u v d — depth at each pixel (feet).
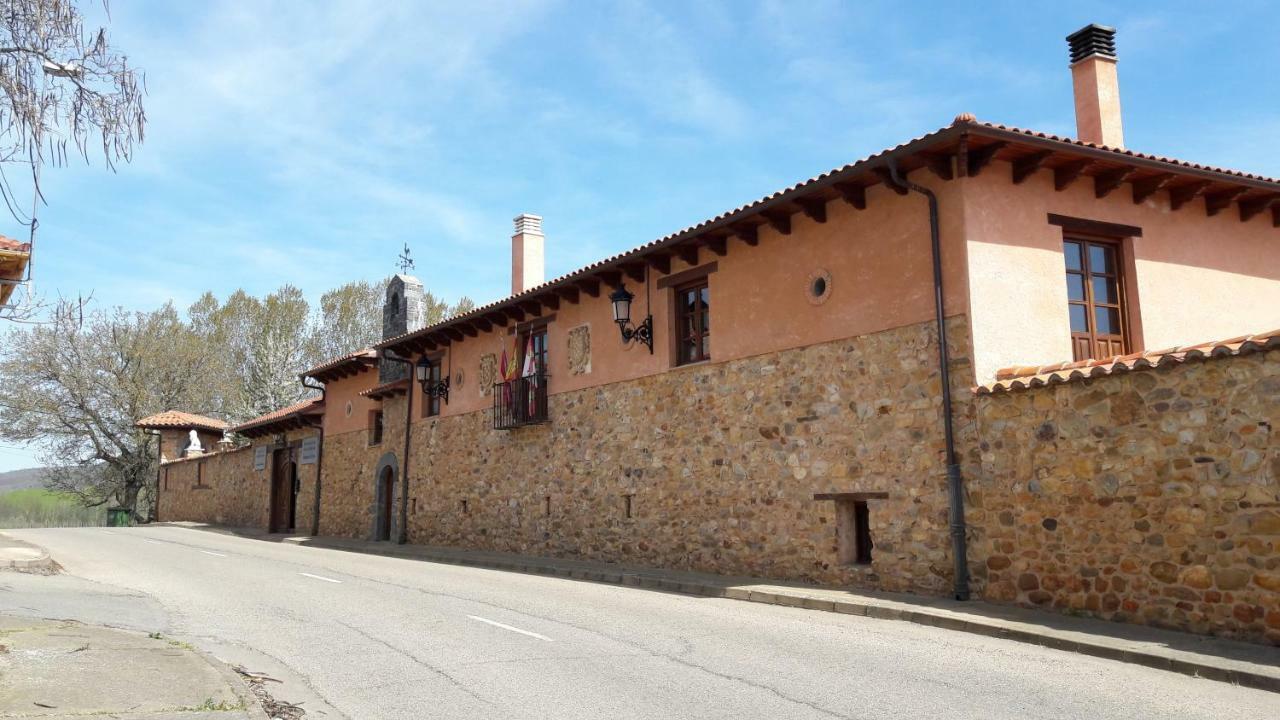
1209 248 40.83
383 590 39.60
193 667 21.42
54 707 17.30
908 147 34.06
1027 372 32.37
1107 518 28.73
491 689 20.92
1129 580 27.89
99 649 23.24
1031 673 22.44
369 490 84.17
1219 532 25.53
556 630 28.94
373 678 22.08
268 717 17.53
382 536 80.59
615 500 52.54
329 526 90.89
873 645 26.25
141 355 141.08
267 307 155.74
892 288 37.42
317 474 94.79
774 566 41.73
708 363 46.75
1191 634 25.81
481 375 67.67
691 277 48.39
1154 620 27.02
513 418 61.26
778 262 43.09
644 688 20.95
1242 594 24.81
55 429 134.31
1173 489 26.84
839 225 40.09
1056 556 30.27
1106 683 21.36
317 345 151.43
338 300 154.71
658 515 49.08
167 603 34.94
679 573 45.32
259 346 148.77
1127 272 38.32
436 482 72.49
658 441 49.70
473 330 68.28
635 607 34.42
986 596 32.65
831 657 24.47
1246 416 25.12
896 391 36.86
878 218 38.32
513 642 26.78
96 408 137.90
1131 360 28.32
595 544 53.72
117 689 18.94
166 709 17.53
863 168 36.09
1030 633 26.66
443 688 21.03
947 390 34.53
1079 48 43.91
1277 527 24.13
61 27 21.30
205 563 52.60
